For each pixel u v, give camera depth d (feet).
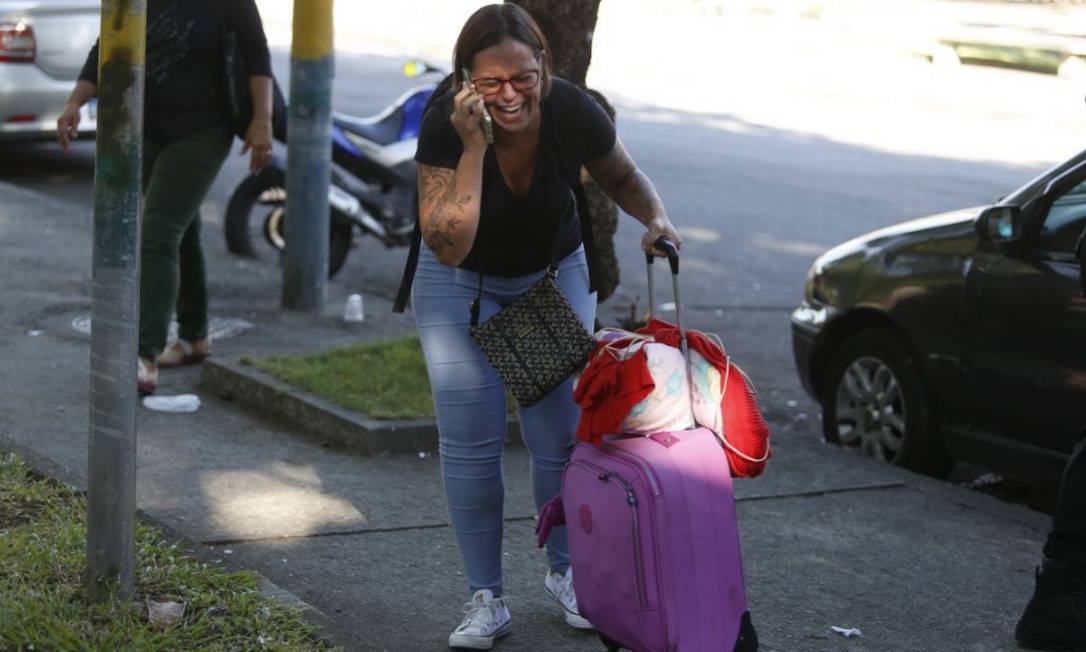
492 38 14.32
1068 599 17.12
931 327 23.99
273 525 19.80
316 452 23.34
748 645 14.34
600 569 14.19
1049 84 89.92
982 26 111.34
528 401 15.28
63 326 30.04
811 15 125.70
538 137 15.03
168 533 18.22
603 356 14.64
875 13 124.77
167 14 24.73
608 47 102.01
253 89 25.72
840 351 26.25
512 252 15.60
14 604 14.88
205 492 20.98
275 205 39.09
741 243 45.83
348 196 36.70
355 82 72.54
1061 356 21.99
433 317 15.84
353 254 42.65
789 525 21.58
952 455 24.09
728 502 14.26
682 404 14.56
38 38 45.47
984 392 23.26
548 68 14.83
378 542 19.49
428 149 14.94
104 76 14.40
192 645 14.88
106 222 14.62
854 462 24.80
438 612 17.29
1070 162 22.65
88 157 54.70
